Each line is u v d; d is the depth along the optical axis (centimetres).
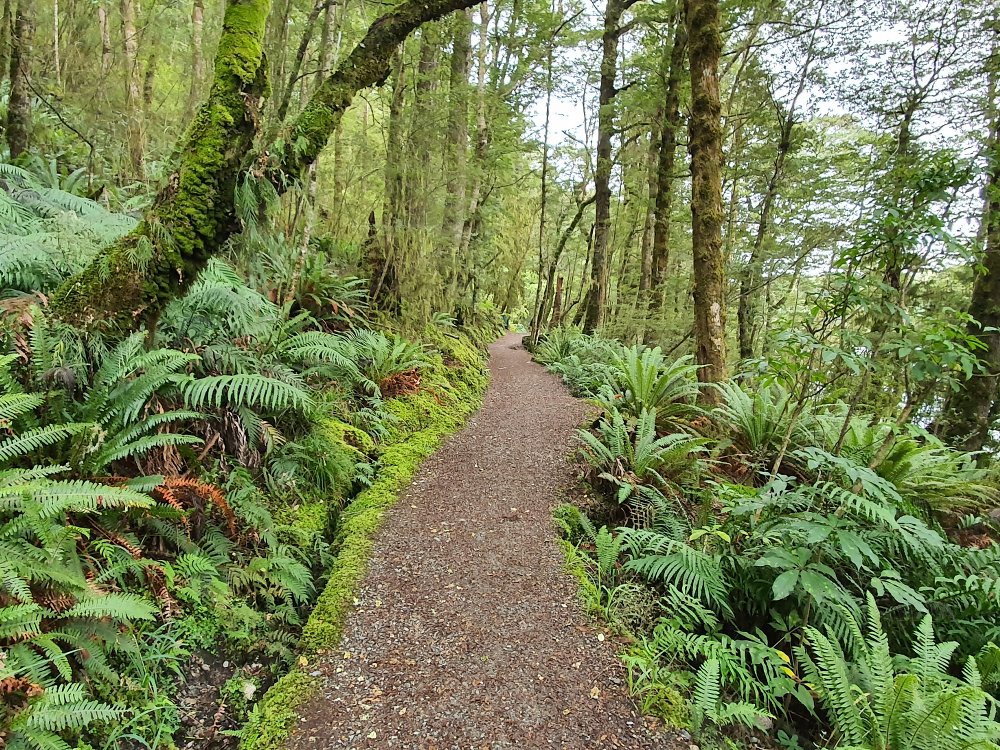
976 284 782
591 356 1218
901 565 403
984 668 337
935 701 256
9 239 353
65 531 235
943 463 525
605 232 1479
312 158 402
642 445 534
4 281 348
